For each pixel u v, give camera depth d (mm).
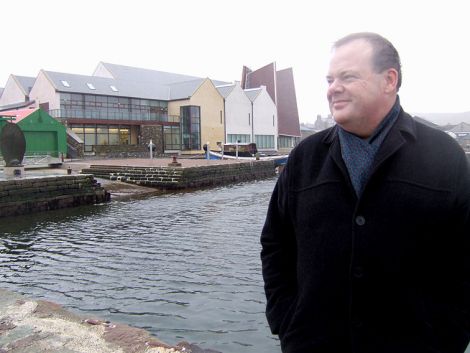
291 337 1791
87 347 3570
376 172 1599
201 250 9984
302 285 1770
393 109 1699
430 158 1591
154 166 26359
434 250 1576
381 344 1579
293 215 1847
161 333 5684
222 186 27328
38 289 7504
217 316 6168
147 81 58125
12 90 47344
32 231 12922
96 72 56156
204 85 50312
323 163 1789
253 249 9992
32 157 28656
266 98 59844
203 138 50312
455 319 1569
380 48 1646
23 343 3637
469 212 1556
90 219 15023
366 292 1601
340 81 1673
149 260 9203
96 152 40094
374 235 1577
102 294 7172
